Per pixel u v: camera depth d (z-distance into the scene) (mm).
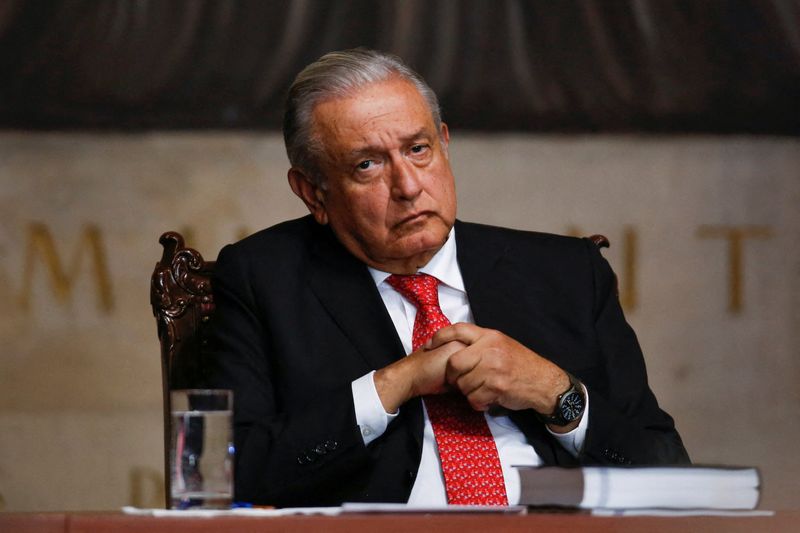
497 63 19938
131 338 19797
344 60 7891
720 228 20219
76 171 19734
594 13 20016
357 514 4777
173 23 19703
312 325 7879
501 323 8016
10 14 19438
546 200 20094
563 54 20031
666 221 20203
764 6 19984
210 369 8078
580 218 20141
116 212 19781
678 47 20047
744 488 5043
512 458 7500
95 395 19688
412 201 7656
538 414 7426
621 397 8039
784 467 20172
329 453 7117
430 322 7859
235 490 7184
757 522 4734
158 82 19688
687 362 20219
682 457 7832
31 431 19562
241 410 7609
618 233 20172
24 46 19531
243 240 8422
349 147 7684
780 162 20172
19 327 19625
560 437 7441
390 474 7352
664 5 20031
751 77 20062
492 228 8586
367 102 7715
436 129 7965
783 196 20203
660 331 20203
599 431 7406
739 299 20250
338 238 8102
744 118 20109
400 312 8039
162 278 8594
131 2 19656
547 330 8047
